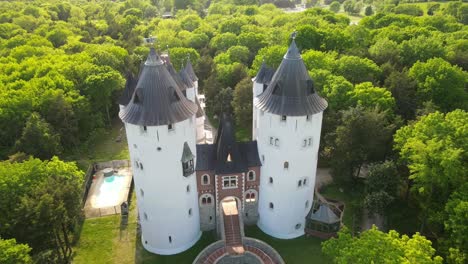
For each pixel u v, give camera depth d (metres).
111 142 97.56
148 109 49.66
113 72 102.00
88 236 63.44
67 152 90.25
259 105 54.94
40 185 53.53
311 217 60.44
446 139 55.97
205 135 90.94
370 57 112.38
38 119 78.31
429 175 54.56
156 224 57.09
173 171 53.34
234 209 62.19
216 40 145.38
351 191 71.31
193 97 81.62
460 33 128.25
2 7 196.50
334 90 81.81
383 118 70.88
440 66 88.31
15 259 42.44
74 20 187.88
